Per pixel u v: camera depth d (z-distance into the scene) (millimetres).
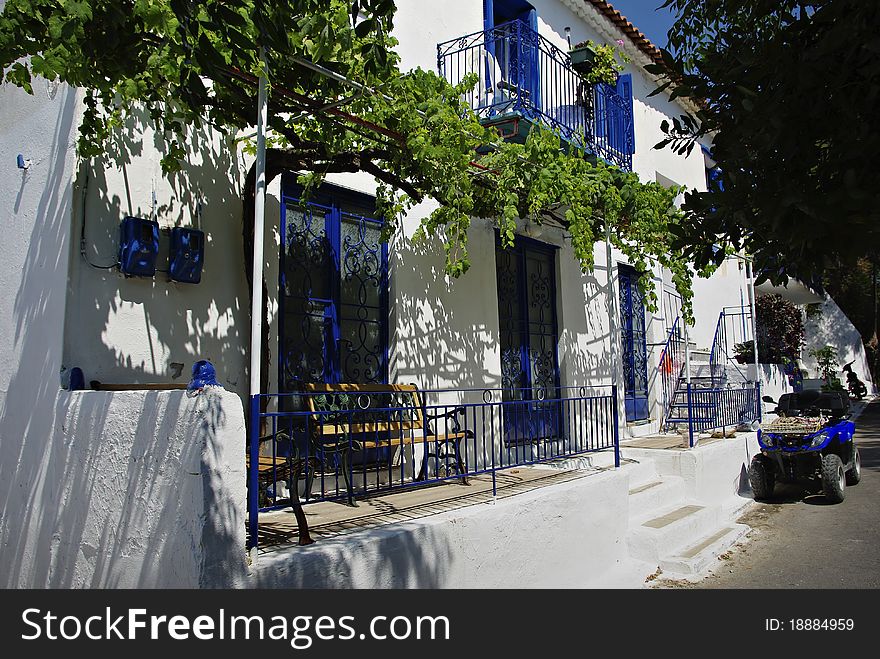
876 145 2342
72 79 3645
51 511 4043
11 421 4539
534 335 8758
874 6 2355
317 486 5746
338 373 6086
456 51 7531
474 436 5449
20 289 4645
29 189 4707
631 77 11336
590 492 5914
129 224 4512
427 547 4113
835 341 31031
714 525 7852
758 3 3145
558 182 5996
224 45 3629
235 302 5285
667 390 11719
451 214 5418
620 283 11023
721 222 2879
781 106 2549
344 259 6320
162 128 4879
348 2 3264
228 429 3195
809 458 9602
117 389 4309
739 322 16203
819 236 2430
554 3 9609
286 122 4812
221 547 3076
